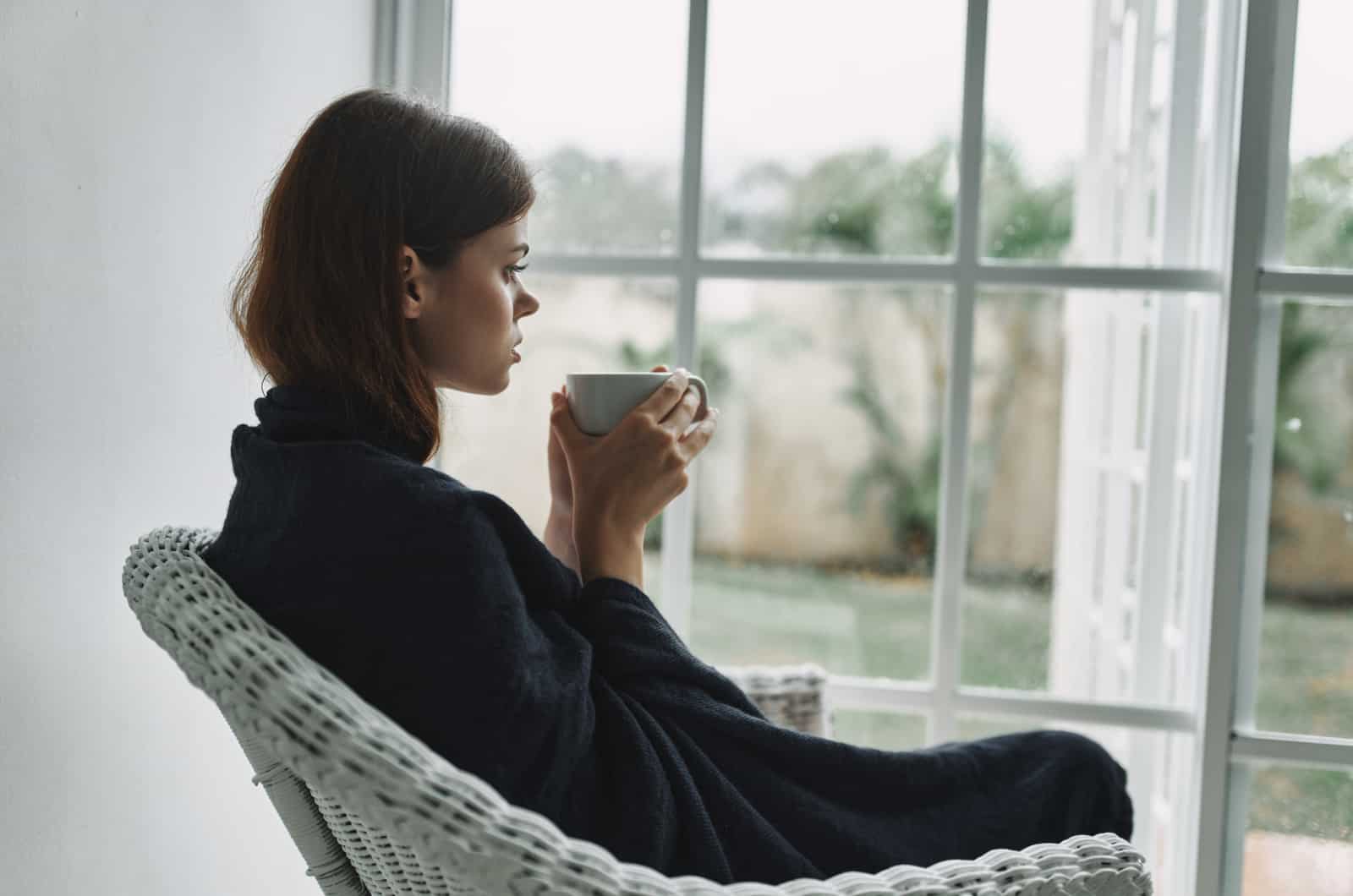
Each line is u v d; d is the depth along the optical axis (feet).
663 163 4.42
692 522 4.51
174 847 3.15
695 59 4.33
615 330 4.48
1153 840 4.29
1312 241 3.96
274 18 3.57
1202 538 4.16
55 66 2.56
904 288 4.33
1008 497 4.33
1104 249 4.23
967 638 4.38
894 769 2.50
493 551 2.21
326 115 2.53
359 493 2.18
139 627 2.97
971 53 4.18
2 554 2.43
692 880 1.96
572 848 1.88
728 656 4.54
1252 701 4.10
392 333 2.47
